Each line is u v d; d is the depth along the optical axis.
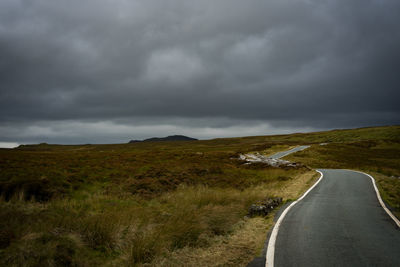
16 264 4.66
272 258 5.73
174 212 9.60
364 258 5.61
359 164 43.25
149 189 15.23
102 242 6.34
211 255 6.10
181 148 92.69
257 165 31.30
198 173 21.94
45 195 12.64
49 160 21.62
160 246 6.12
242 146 93.25
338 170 32.47
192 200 11.66
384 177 23.09
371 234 7.39
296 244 6.59
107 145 137.38
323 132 140.12
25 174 14.68
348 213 10.16
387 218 9.36
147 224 7.81
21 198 10.99
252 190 15.95
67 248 5.55
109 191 14.18
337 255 5.80
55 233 6.18
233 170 25.72
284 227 8.22
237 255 6.05
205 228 7.77
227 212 9.29
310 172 28.78
